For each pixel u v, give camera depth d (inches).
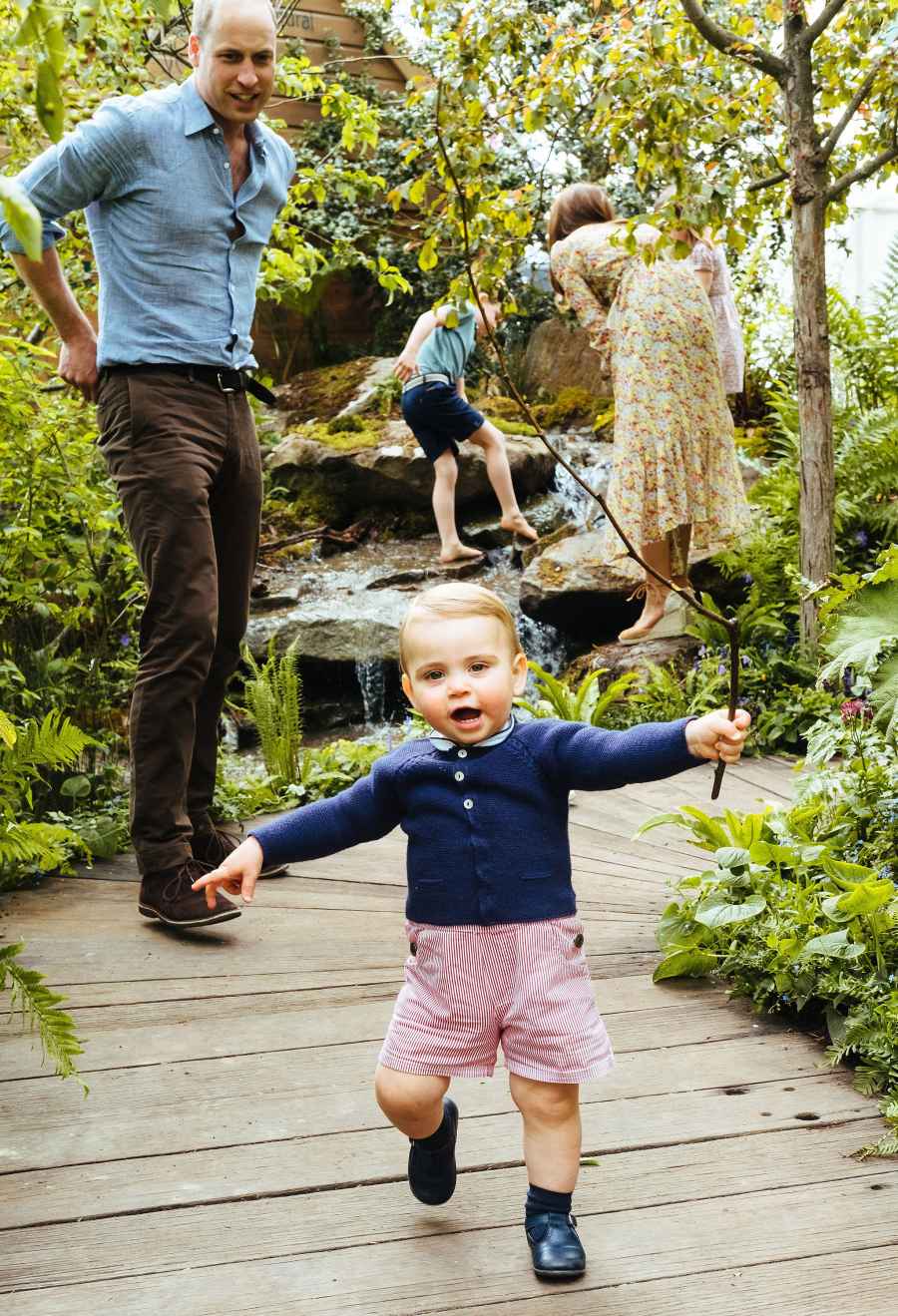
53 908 148.6
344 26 437.7
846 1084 102.2
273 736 217.3
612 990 121.9
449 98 178.7
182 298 136.3
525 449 342.6
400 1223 84.0
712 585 260.8
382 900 152.8
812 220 215.2
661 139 188.1
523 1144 93.7
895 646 140.4
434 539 339.9
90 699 194.4
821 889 121.1
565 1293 76.0
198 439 138.3
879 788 133.6
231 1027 115.1
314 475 349.1
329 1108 99.6
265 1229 83.4
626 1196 86.2
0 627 189.9
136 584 200.7
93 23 54.1
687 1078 103.5
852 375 289.3
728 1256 79.2
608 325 233.0
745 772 207.5
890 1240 80.4
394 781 81.0
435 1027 78.8
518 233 177.6
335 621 285.3
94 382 141.9
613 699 233.1
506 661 80.3
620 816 186.2
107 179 132.1
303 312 431.2
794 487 261.7
